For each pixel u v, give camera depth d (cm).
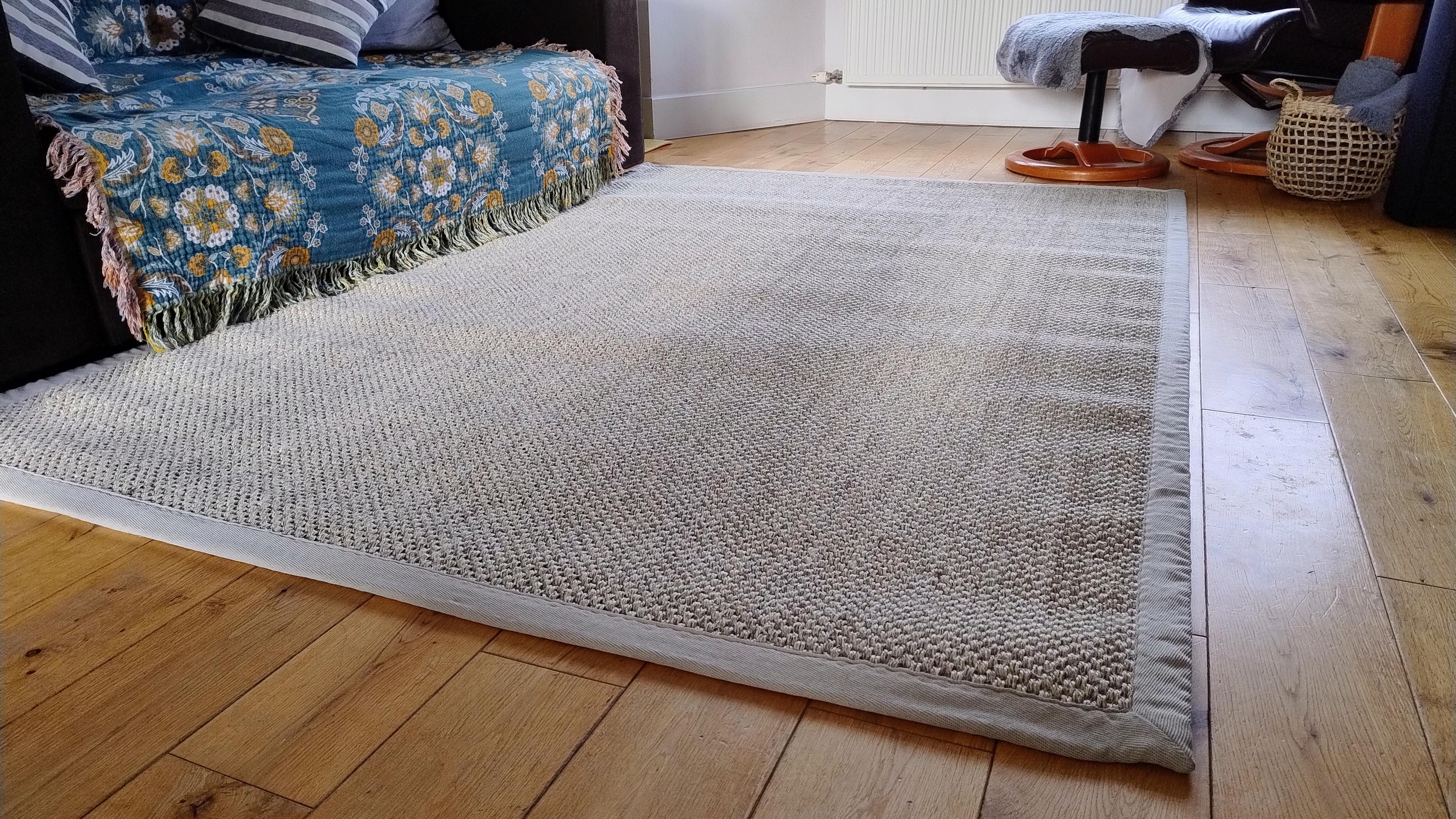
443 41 275
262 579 99
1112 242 206
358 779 73
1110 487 109
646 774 74
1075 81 256
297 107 178
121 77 197
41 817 70
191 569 101
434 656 87
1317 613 89
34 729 79
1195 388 138
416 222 203
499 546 100
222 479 114
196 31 230
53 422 129
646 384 139
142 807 71
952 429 123
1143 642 84
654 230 227
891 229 222
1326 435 123
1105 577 93
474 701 81
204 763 75
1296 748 74
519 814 70
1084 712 77
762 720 79
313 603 95
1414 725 76
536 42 276
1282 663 83
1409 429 124
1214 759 74
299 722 79
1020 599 90
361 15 240
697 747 77
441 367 147
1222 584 94
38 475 116
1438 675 81
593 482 112
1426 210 219
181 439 124
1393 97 230
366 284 189
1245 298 175
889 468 114
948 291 177
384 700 82
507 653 88
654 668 86
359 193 187
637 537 101
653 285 185
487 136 218
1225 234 217
